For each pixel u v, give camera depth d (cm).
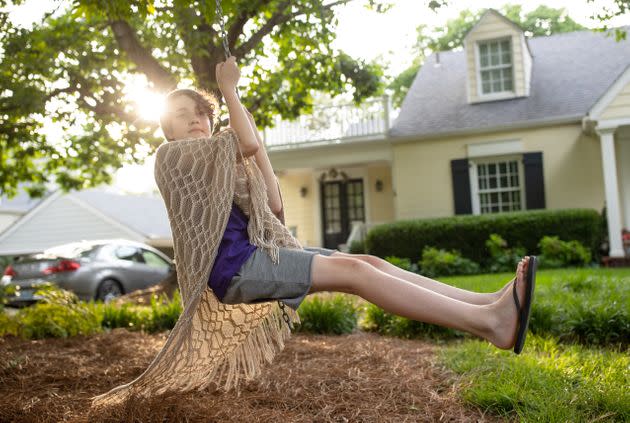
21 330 551
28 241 1897
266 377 341
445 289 236
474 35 1408
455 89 1480
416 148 1395
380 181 1586
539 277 777
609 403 265
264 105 841
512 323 210
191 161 229
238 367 281
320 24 680
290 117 866
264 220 230
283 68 842
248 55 779
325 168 1619
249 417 270
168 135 251
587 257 1099
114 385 345
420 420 266
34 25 717
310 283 215
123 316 627
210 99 256
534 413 254
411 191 1395
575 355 356
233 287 218
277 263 218
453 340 490
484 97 1398
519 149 1315
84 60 742
